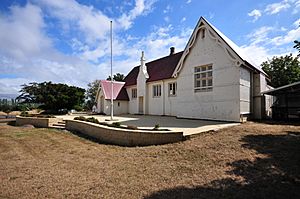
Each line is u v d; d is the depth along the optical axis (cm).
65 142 1157
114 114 2938
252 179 574
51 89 3152
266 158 717
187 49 1900
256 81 1805
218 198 477
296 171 614
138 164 733
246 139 933
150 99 2645
